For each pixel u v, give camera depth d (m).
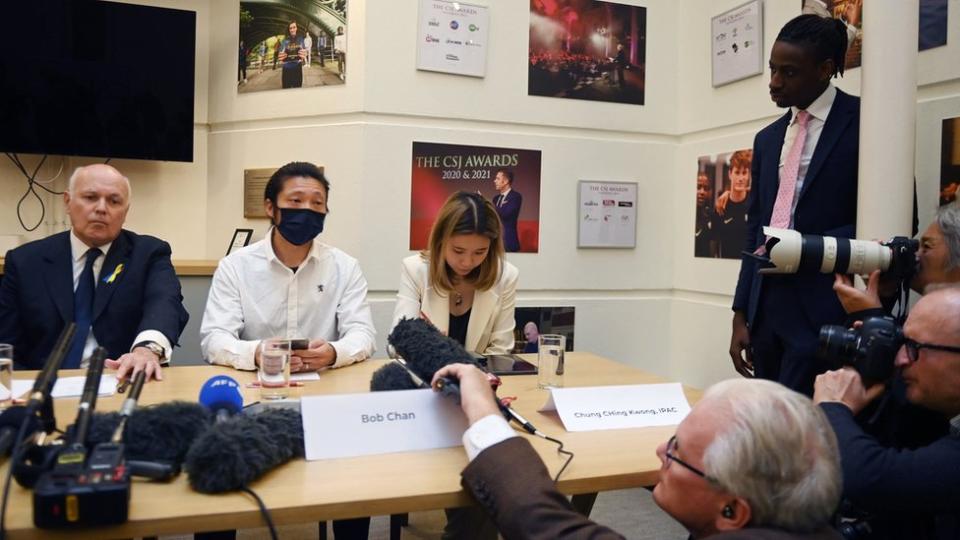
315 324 2.22
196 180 3.44
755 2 2.90
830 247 1.57
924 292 1.56
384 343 3.06
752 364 2.19
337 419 1.15
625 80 3.37
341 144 3.03
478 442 1.02
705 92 3.25
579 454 1.19
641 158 3.44
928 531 1.20
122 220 2.13
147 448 1.03
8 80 3.05
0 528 0.80
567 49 3.26
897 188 1.87
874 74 1.89
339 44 3.02
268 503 0.92
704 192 3.27
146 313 2.01
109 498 0.83
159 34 3.22
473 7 3.09
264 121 3.23
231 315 2.10
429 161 3.09
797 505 0.77
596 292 3.41
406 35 3.02
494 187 3.19
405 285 2.25
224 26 3.31
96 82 3.16
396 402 1.20
